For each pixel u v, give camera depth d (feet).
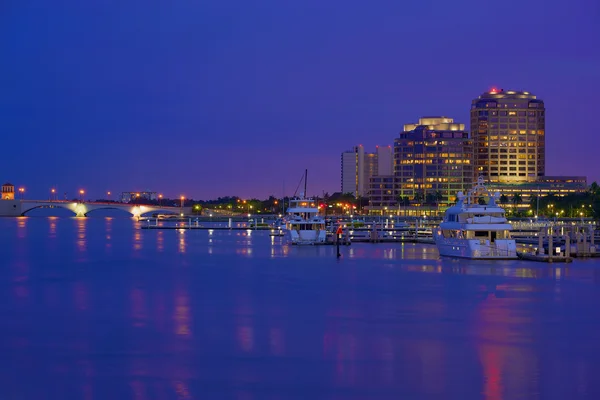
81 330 240.53
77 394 174.70
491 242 460.55
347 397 172.55
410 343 223.10
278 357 206.08
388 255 522.06
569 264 435.12
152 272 412.98
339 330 241.35
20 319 259.60
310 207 649.61
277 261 479.82
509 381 184.14
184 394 174.40
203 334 234.58
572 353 211.20
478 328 244.83
